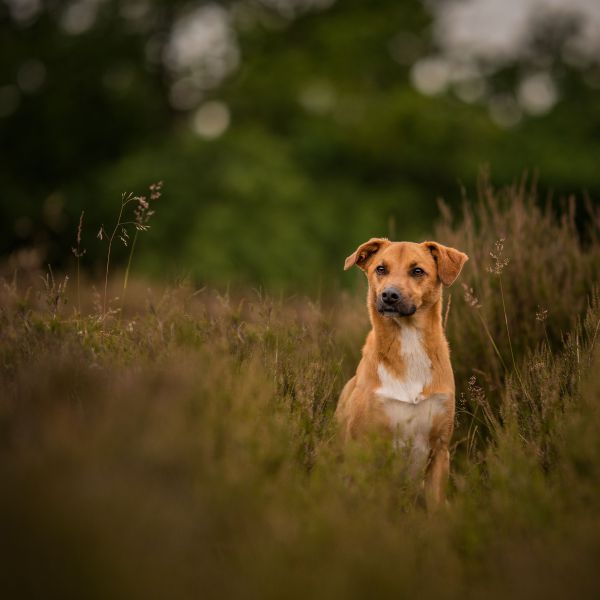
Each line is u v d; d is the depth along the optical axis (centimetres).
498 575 493
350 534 496
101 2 3812
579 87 4322
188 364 628
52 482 459
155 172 3159
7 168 3509
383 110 3575
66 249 3156
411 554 507
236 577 445
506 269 975
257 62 3756
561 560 479
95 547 421
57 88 3588
